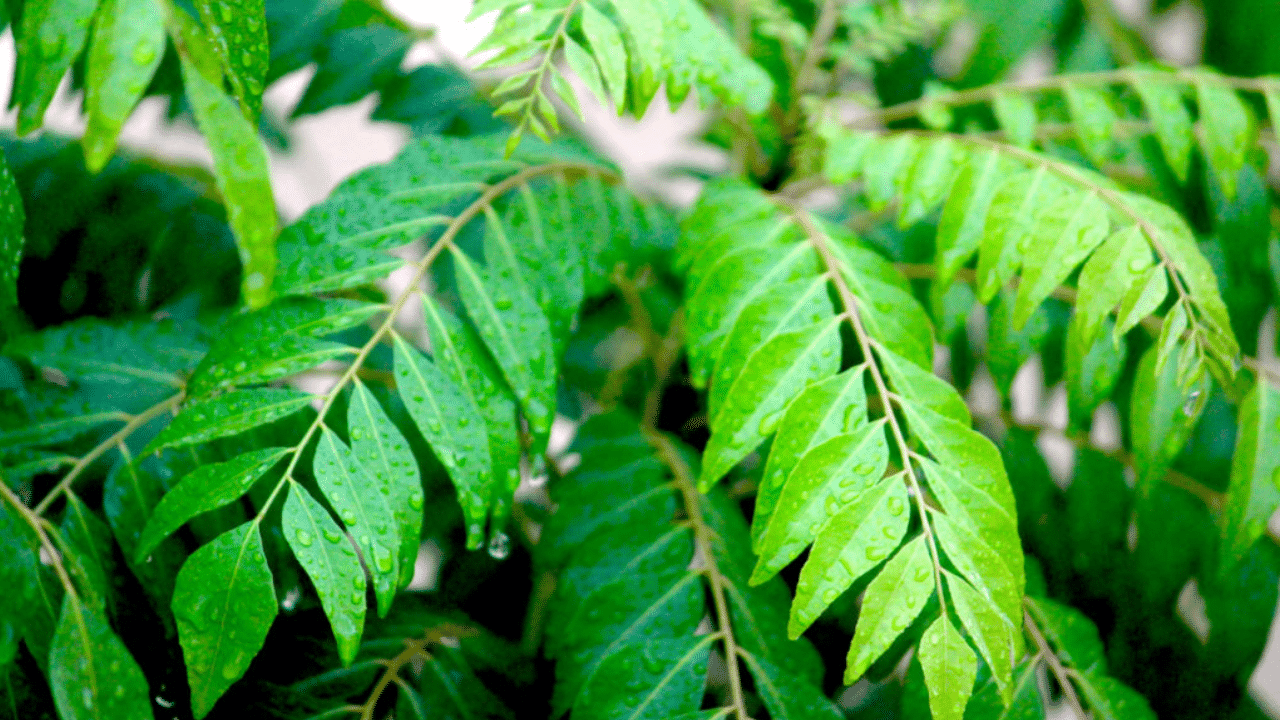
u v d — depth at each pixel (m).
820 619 0.44
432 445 0.38
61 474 0.40
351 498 0.36
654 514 0.43
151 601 0.38
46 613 0.37
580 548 0.43
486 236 0.41
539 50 0.36
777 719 0.38
